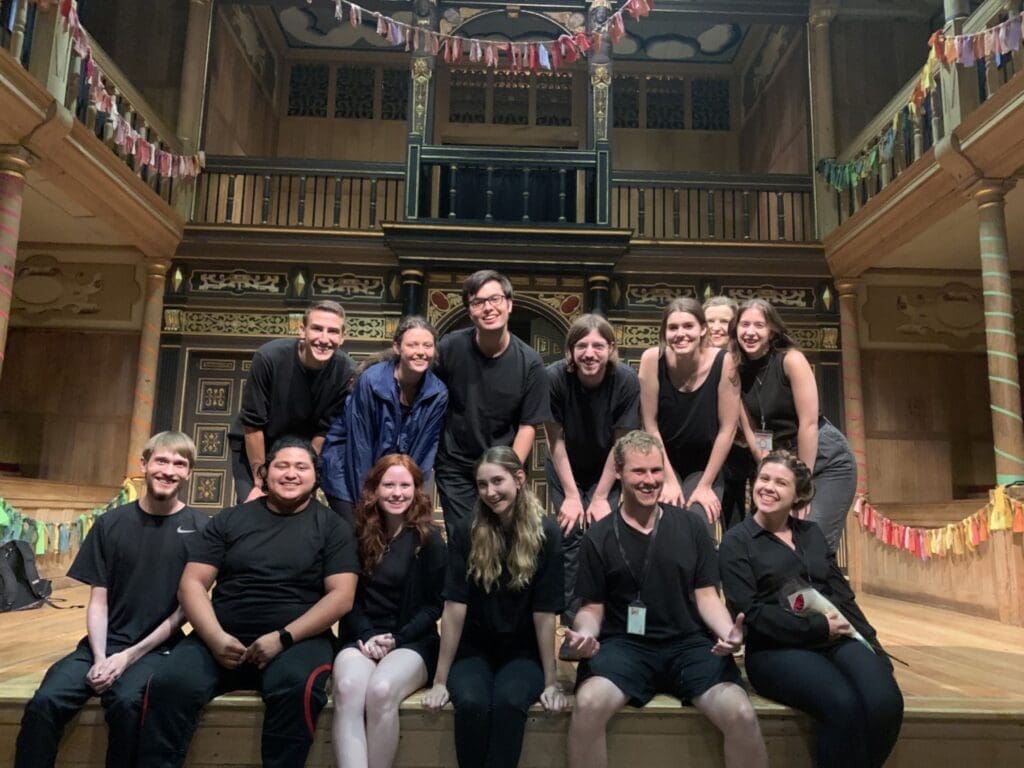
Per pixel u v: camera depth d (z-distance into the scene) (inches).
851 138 356.5
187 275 347.9
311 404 145.6
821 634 113.2
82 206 293.0
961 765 115.0
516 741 107.8
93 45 264.2
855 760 103.7
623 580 119.3
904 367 353.7
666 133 490.9
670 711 114.0
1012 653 171.2
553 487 155.3
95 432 343.6
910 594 282.0
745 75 480.7
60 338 350.3
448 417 143.4
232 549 119.6
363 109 490.3
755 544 121.0
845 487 141.8
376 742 107.7
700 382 137.3
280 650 112.9
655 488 116.2
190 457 127.6
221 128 388.8
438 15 365.1
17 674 131.3
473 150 349.1
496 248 340.5
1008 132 226.4
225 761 111.7
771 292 353.4
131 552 123.3
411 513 124.4
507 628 119.0
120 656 114.2
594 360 135.5
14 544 227.0
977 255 330.0
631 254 348.2
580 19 366.6
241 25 410.9
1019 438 237.6
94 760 112.3
